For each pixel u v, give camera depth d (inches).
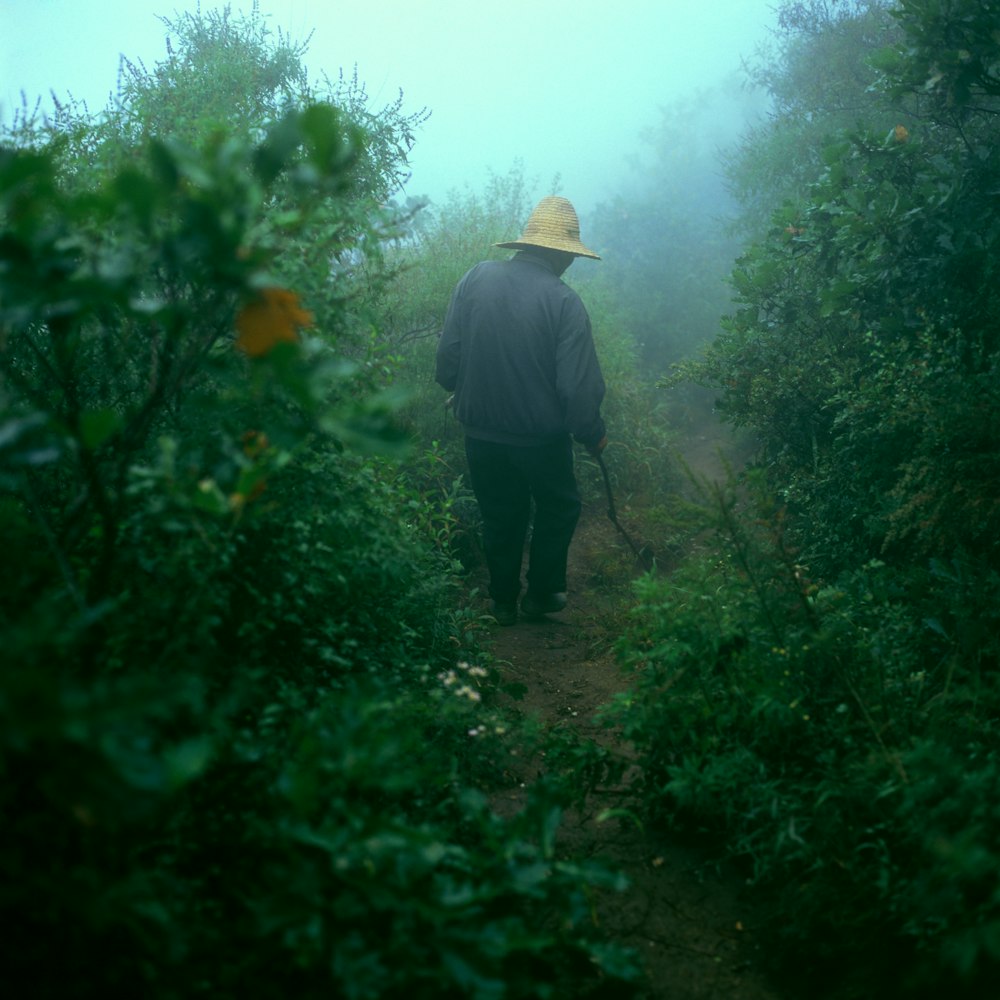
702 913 87.2
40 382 92.8
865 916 75.7
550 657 165.9
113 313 82.4
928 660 112.3
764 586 105.3
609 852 96.3
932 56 153.7
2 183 51.1
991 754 83.9
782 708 92.8
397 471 168.2
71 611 64.6
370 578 99.9
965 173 156.4
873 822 83.5
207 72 160.7
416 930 59.6
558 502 179.3
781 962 79.3
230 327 77.7
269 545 87.1
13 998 48.6
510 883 64.4
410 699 94.0
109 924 50.2
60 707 43.1
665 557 211.3
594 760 100.9
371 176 165.2
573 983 73.4
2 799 49.1
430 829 70.1
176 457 79.3
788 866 86.1
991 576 114.1
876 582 124.9
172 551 73.9
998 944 53.5
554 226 174.7
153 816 57.9
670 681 101.3
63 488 87.9
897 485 127.6
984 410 120.0
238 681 66.1
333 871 58.3
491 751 103.4
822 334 184.7
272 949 58.9
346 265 107.1
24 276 51.3
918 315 152.6
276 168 58.3
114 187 50.5
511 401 171.2
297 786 57.9
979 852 58.7
